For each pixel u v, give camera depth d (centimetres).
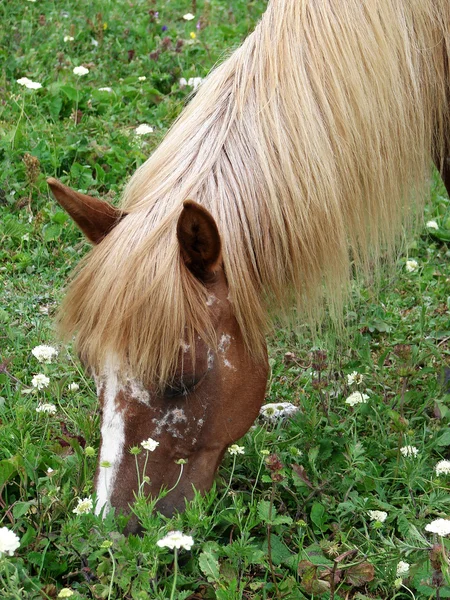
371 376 388
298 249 278
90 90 602
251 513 272
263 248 273
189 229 247
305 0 294
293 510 312
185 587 266
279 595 258
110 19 717
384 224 308
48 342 397
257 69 287
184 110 301
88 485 282
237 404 273
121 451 254
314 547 277
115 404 252
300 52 286
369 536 296
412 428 357
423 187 329
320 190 278
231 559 263
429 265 495
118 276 246
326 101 282
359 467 321
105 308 245
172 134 288
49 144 533
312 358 371
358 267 311
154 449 254
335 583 262
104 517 254
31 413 343
